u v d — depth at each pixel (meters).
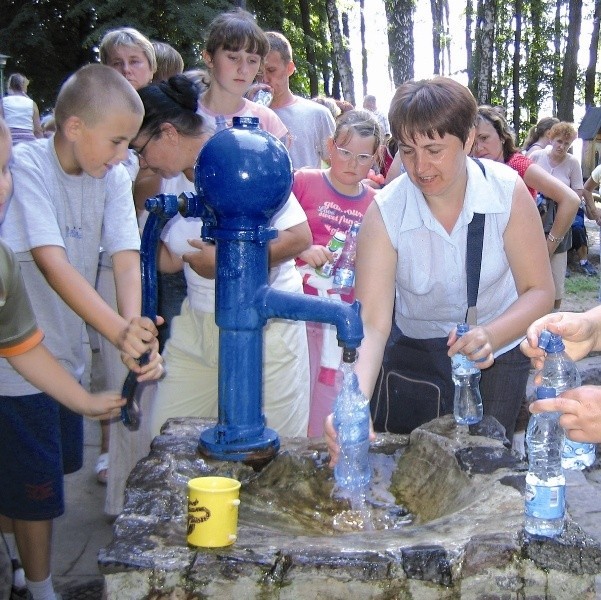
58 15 18.25
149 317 2.05
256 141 1.88
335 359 3.40
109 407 2.13
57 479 2.58
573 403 1.62
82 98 2.35
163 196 1.90
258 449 1.99
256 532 1.68
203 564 1.50
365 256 2.52
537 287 2.51
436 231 2.46
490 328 2.35
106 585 1.51
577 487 3.74
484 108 4.37
